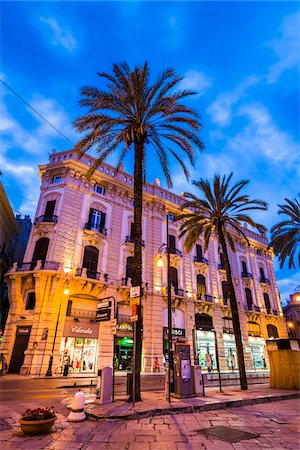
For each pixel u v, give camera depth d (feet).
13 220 102.37
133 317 33.76
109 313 37.35
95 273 79.61
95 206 88.94
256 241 141.28
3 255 98.63
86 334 73.41
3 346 69.21
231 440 17.48
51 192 84.43
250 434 18.84
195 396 33.71
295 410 28.27
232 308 53.62
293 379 44.50
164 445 16.65
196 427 20.92
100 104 45.65
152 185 107.04
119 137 47.47
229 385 53.06
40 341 66.23
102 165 94.27
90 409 25.35
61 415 24.57
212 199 63.52
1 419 22.77
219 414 25.96
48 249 76.59
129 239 90.99
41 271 70.64
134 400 27.73
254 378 75.87
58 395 36.04
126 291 82.33
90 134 48.88
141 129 43.73
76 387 46.60
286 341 47.24
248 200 63.26
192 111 49.26
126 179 100.12
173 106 46.47
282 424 21.86
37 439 17.90
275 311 130.41
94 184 91.25
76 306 74.84
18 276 73.15
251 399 32.68
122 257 88.74
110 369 30.63
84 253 81.35
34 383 49.98
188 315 94.84
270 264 144.87
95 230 84.02
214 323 102.01
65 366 65.05
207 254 113.39
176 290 94.63
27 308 72.90
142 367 79.10
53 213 81.30
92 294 77.30
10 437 18.30
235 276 122.62
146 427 20.94
